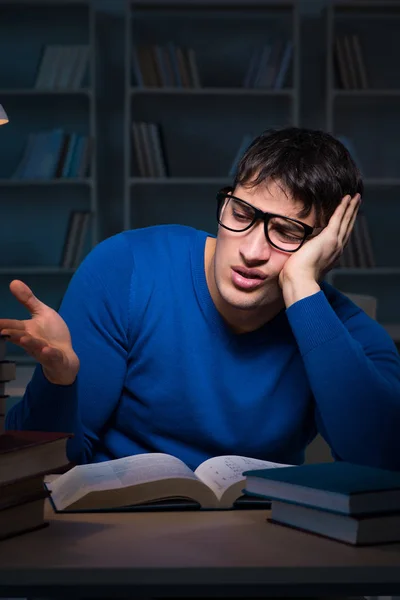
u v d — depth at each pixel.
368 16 5.10
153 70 4.83
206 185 5.18
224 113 5.15
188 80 4.84
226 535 0.95
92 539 0.92
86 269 1.44
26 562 0.83
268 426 1.39
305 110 5.20
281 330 1.40
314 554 0.87
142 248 1.46
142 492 1.07
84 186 5.16
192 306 1.39
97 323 1.39
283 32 5.13
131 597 0.83
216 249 1.28
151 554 0.86
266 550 0.89
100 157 5.14
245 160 1.26
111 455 1.44
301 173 1.23
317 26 5.17
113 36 5.13
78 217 4.77
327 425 1.26
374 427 1.25
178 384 1.38
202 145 5.14
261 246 1.23
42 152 4.77
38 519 0.97
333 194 1.27
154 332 1.39
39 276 5.18
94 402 1.38
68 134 4.77
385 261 5.24
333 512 0.93
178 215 5.20
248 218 1.25
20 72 5.08
